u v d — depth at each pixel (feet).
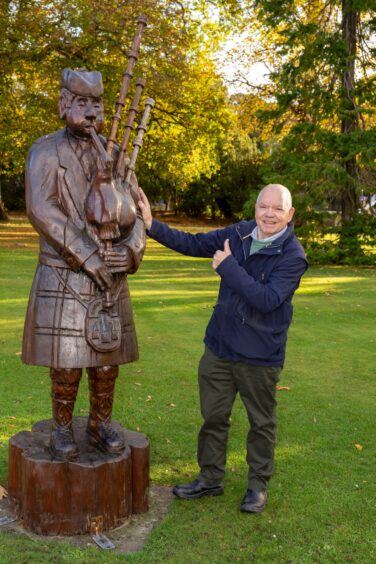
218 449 12.65
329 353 24.44
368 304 35.60
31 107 64.95
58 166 10.67
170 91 62.44
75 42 58.80
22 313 29.53
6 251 58.65
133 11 57.98
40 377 20.24
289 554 10.83
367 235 59.41
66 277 10.80
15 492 11.68
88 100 10.74
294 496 12.96
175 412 17.44
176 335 26.35
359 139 58.13
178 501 12.57
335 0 59.36
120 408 17.62
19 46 62.39
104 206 10.50
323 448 15.44
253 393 11.98
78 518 11.10
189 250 12.70
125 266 10.93
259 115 63.00
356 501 12.82
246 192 112.16
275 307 11.28
